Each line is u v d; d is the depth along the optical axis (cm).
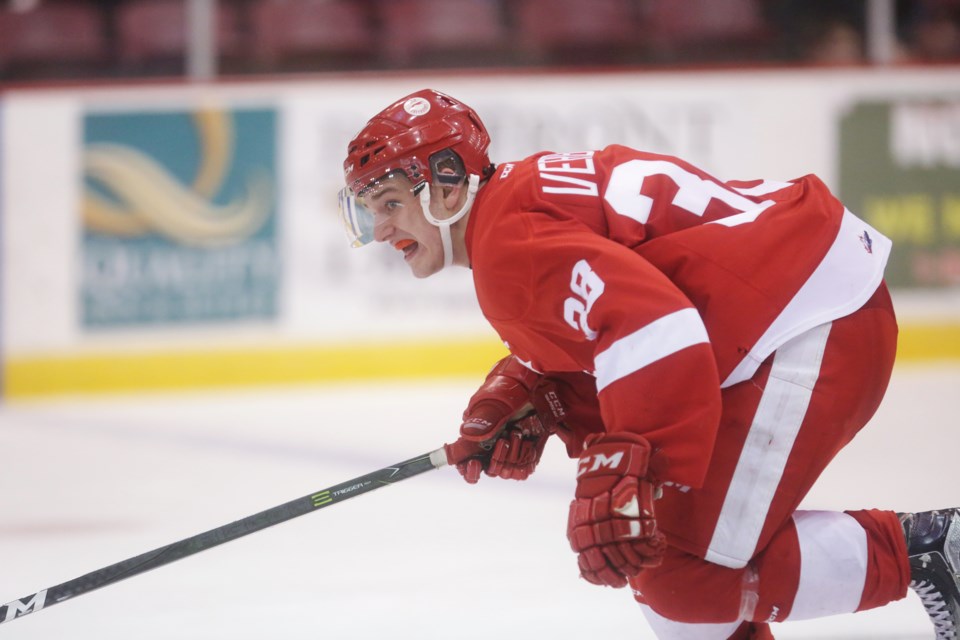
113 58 2705
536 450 930
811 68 2419
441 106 823
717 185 812
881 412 2017
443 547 1331
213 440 2041
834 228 789
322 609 1116
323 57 2708
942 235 2420
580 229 744
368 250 2445
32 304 2514
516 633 1016
